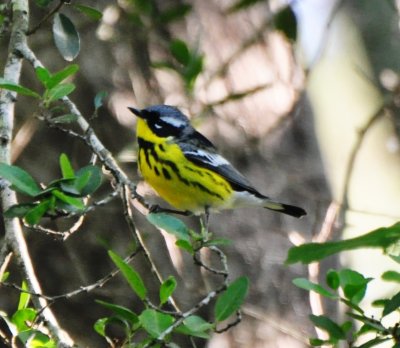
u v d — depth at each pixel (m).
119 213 12.95
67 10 12.89
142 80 13.20
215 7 14.15
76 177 7.34
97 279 13.16
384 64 16.22
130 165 12.95
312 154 14.86
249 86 14.26
